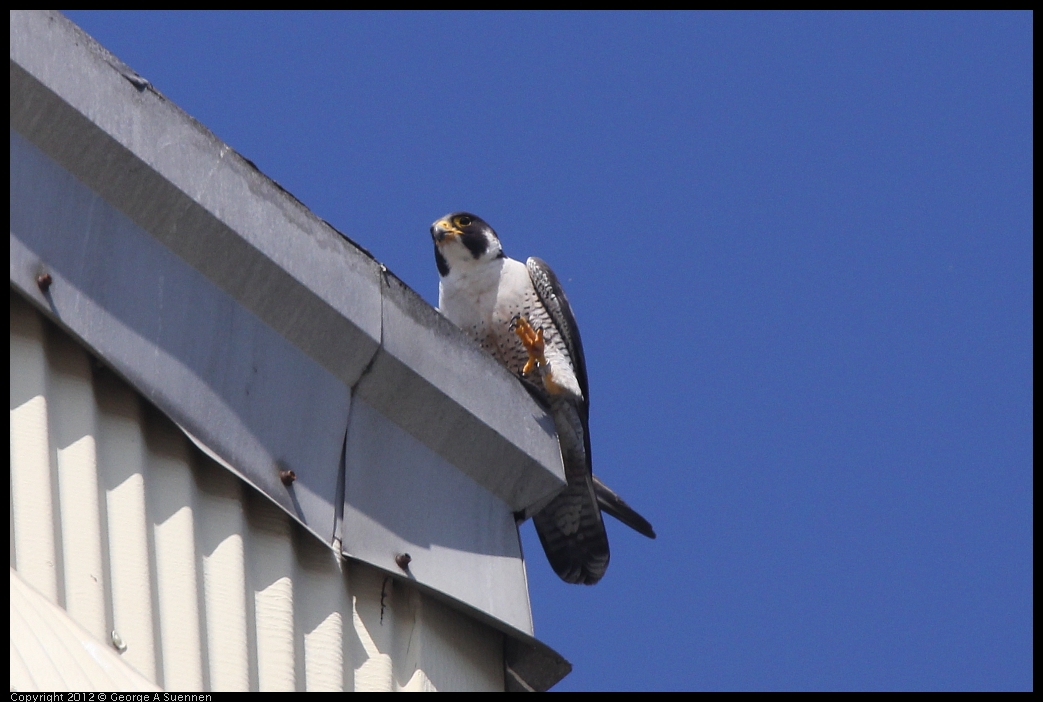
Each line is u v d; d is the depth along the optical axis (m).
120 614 8.98
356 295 10.70
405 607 10.73
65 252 9.55
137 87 10.03
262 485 10.04
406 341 10.93
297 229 10.54
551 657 11.27
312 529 10.22
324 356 10.59
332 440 10.55
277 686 9.62
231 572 9.70
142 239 9.93
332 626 10.10
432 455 11.13
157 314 9.87
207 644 9.40
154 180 9.90
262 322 10.38
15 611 8.31
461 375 11.25
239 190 10.31
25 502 8.82
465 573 10.98
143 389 9.65
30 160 9.52
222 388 10.05
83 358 9.60
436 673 10.64
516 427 11.53
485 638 11.24
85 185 9.73
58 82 9.62
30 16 9.63
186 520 9.62
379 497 10.70
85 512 9.08
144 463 9.62
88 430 9.38
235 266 10.20
